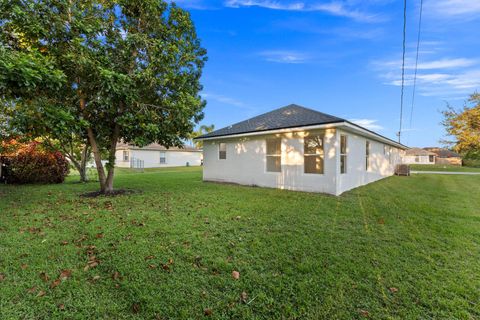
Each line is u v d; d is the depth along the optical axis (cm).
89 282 239
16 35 525
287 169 839
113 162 740
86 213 483
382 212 505
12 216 461
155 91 709
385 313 199
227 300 214
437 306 207
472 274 256
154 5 664
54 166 985
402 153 2267
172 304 208
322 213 493
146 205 557
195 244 327
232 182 1016
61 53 555
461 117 1697
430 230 393
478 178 1330
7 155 942
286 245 326
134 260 281
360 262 280
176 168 2381
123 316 195
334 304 209
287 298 217
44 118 517
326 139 746
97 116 681
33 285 231
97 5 636
